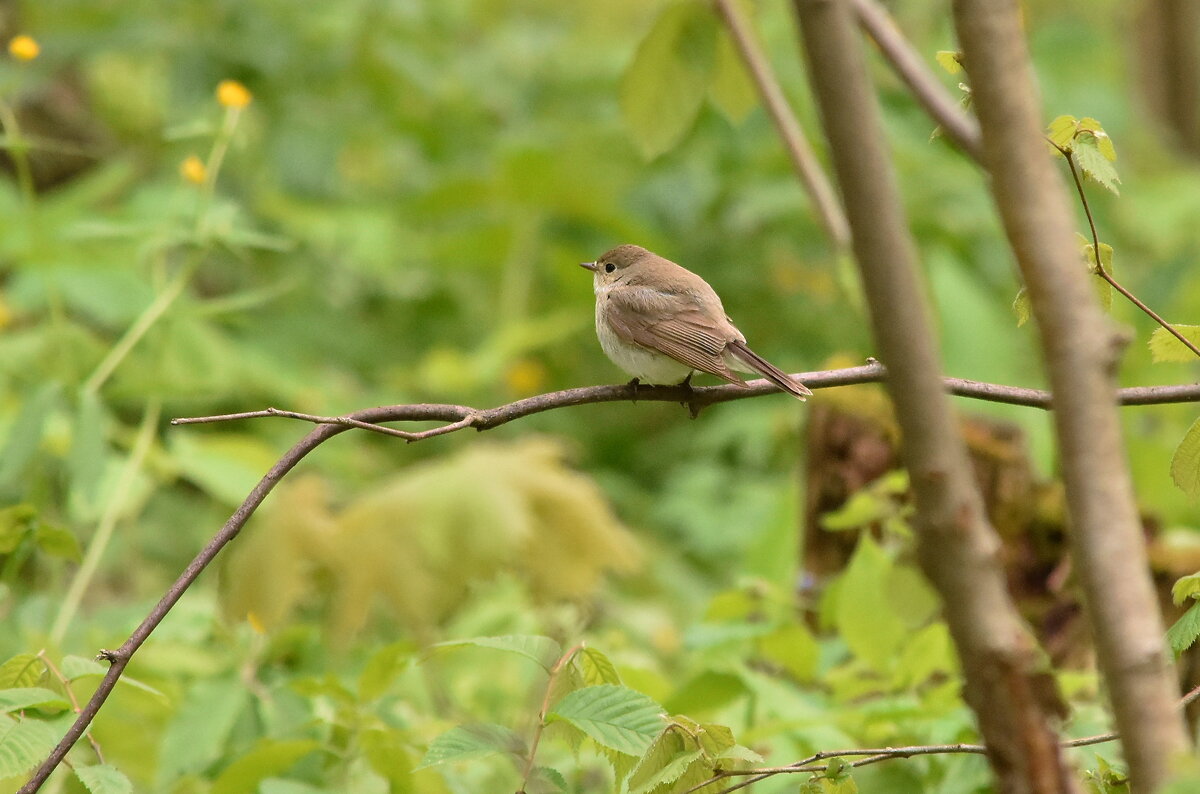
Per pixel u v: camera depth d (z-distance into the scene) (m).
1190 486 5.83
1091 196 19.05
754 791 6.93
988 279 17.91
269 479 5.40
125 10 18.28
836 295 18.02
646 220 18.09
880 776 7.18
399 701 8.77
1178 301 16.14
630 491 16.31
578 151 17.75
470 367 16.39
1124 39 26.30
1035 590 9.22
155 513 13.34
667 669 11.84
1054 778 3.43
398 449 15.98
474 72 20.44
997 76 3.29
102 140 17.64
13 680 6.07
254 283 16.75
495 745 5.67
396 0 18.42
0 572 7.73
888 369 3.23
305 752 7.04
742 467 16.89
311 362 16.34
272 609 6.34
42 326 12.88
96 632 8.49
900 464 10.15
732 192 18.61
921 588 7.85
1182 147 26.09
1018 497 9.31
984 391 5.96
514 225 17.86
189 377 12.79
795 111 17.62
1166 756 3.21
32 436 8.72
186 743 7.51
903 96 18.22
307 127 17.31
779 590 9.55
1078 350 3.26
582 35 22.84
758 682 7.86
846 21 3.11
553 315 18.05
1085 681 7.54
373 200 19.98
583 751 8.30
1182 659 7.88
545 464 6.83
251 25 18.03
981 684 3.43
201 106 16.84
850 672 8.21
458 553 6.31
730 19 7.60
